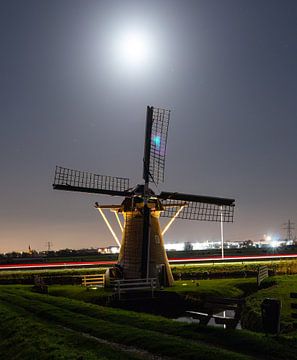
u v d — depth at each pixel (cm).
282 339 1547
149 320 2006
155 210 3738
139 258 3566
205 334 1647
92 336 1770
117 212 3841
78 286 4062
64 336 1764
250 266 5288
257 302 2770
